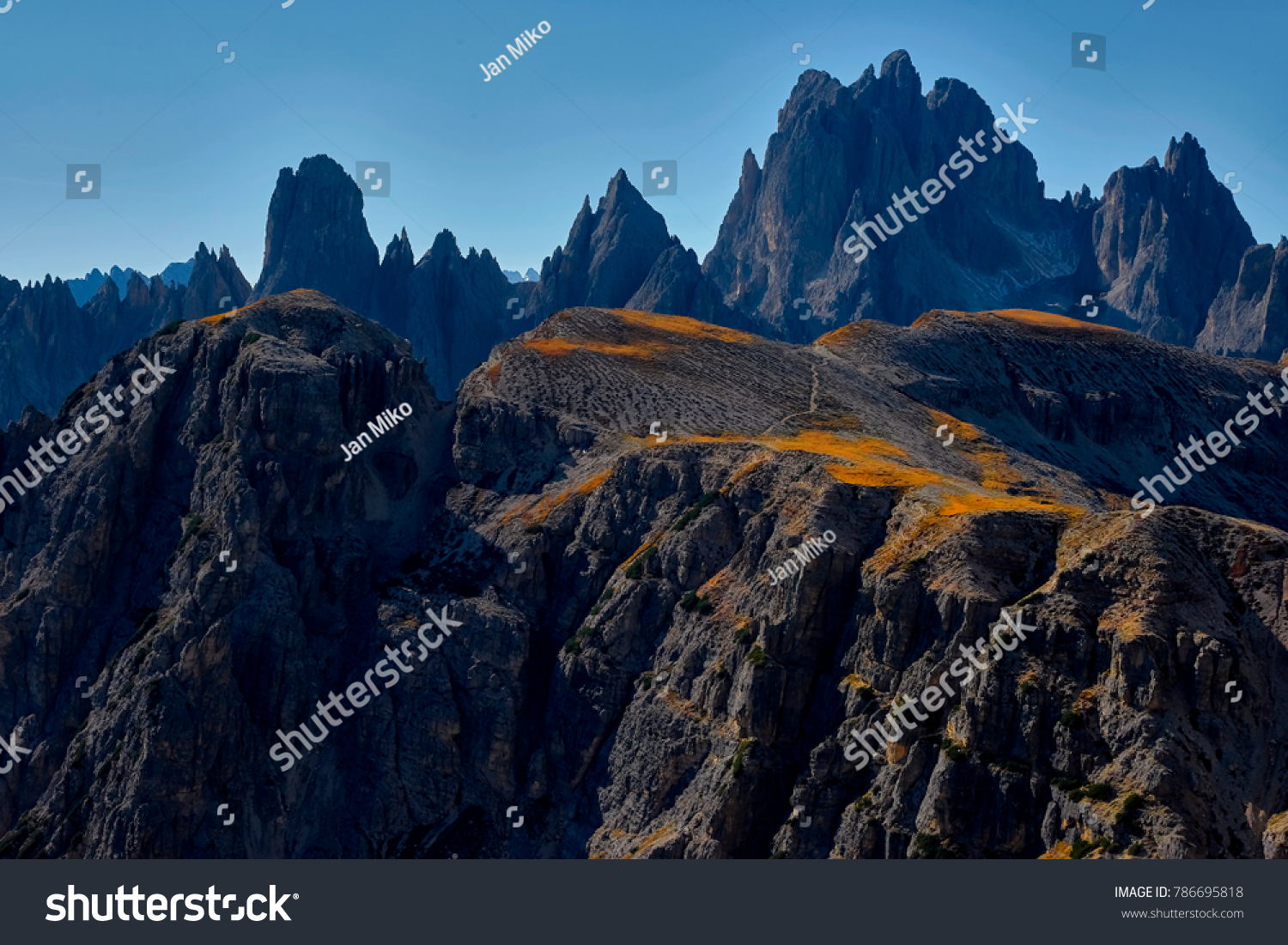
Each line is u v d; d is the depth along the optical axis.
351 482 141.00
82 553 137.75
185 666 118.06
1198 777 75.00
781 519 107.62
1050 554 91.88
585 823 107.44
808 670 97.62
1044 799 79.69
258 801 116.75
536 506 133.62
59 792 117.56
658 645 111.94
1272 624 81.56
